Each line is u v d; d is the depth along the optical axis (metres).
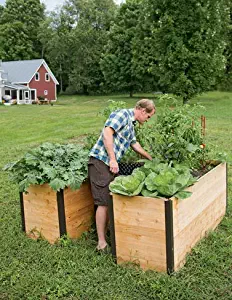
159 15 19.55
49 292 2.56
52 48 38.28
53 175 3.15
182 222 2.78
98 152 3.06
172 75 19.12
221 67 18.97
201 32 18.38
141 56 25.06
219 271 2.73
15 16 43.75
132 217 2.76
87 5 38.66
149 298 2.46
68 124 13.35
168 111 3.76
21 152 7.95
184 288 2.52
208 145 4.41
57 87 40.84
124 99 28.14
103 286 2.60
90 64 36.50
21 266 2.89
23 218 3.51
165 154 3.52
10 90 31.42
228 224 3.65
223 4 20.20
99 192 3.05
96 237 3.41
